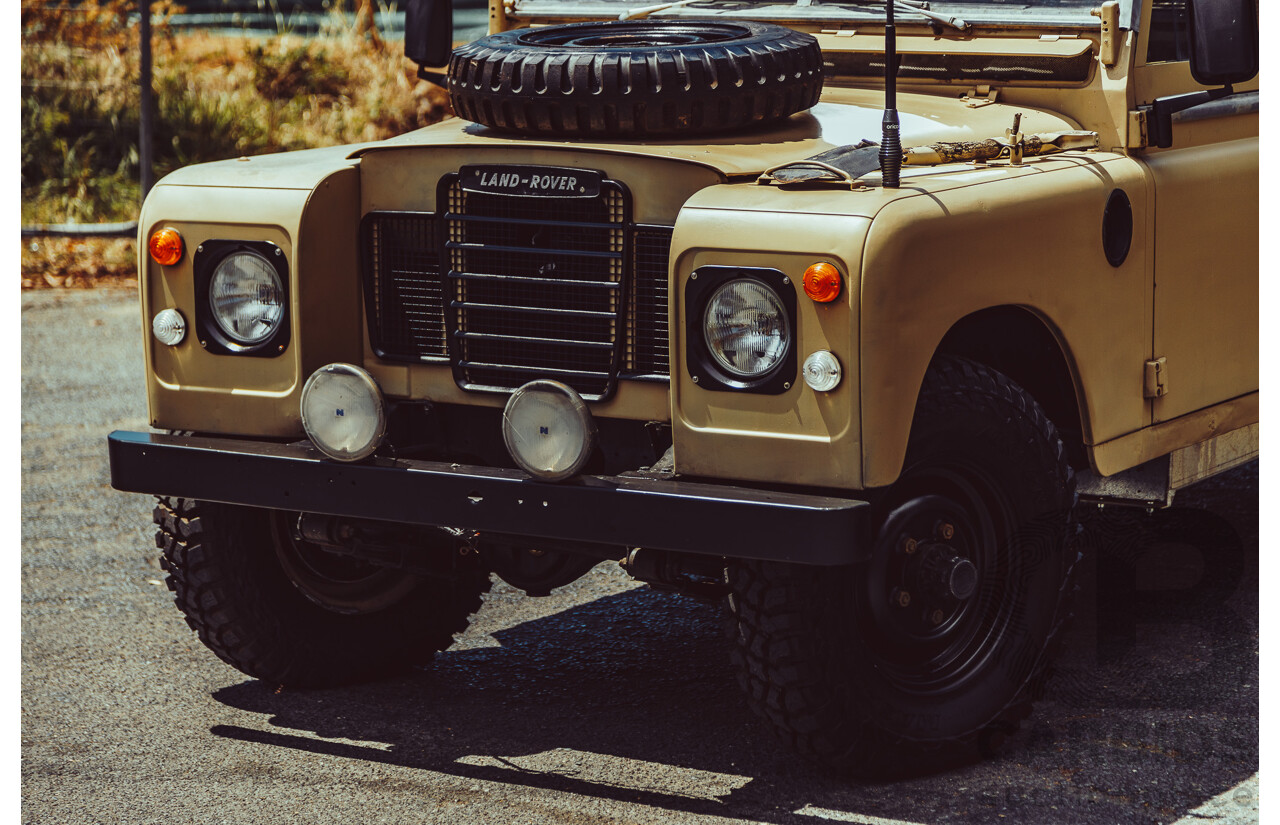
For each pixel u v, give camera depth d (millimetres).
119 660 4730
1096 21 4234
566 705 4367
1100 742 4008
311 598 4480
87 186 12500
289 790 3801
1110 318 4051
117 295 10664
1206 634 4719
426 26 4621
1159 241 4211
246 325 4086
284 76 13523
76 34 13414
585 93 3762
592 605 5250
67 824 3613
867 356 3346
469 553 4336
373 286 4121
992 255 3613
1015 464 3852
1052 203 3803
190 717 4293
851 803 3682
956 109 4328
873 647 3783
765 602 3555
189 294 4113
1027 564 3936
